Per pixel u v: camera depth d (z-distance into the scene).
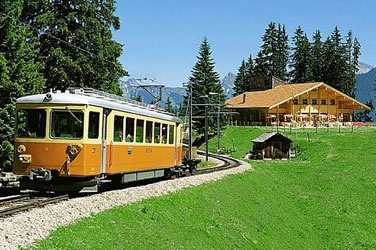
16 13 31.27
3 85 29.09
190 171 37.03
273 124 96.50
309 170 55.12
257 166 52.78
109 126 21.25
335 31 134.38
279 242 26.56
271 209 33.31
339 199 43.00
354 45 135.12
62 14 43.12
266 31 141.25
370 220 38.56
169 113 30.09
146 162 25.27
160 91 42.06
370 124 101.31
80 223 15.39
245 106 99.56
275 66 140.38
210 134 90.94
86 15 43.22
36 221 14.42
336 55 131.88
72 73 41.91
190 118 56.31
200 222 21.67
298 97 99.56
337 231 34.12
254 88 131.38
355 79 135.62
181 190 25.64
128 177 23.64
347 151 67.69
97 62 42.84
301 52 142.38
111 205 18.42
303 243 29.16
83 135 19.66
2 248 11.95
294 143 75.69
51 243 13.13
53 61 41.81
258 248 23.09
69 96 19.98
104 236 14.95
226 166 46.19
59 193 21.39
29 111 20.30
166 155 28.58
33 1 41.97
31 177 19.92
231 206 28.22
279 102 94.50
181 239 18.17
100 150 20.55
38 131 20.08
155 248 16.02
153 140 26.27
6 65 29.69
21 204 17.77
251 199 33.31
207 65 90.81
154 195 22.33
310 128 90.75
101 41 42.66
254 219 28.33
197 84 89.88
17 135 20.38
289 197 41.25
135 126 23.83
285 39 143.38
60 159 19.73
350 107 103.62
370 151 67.50
